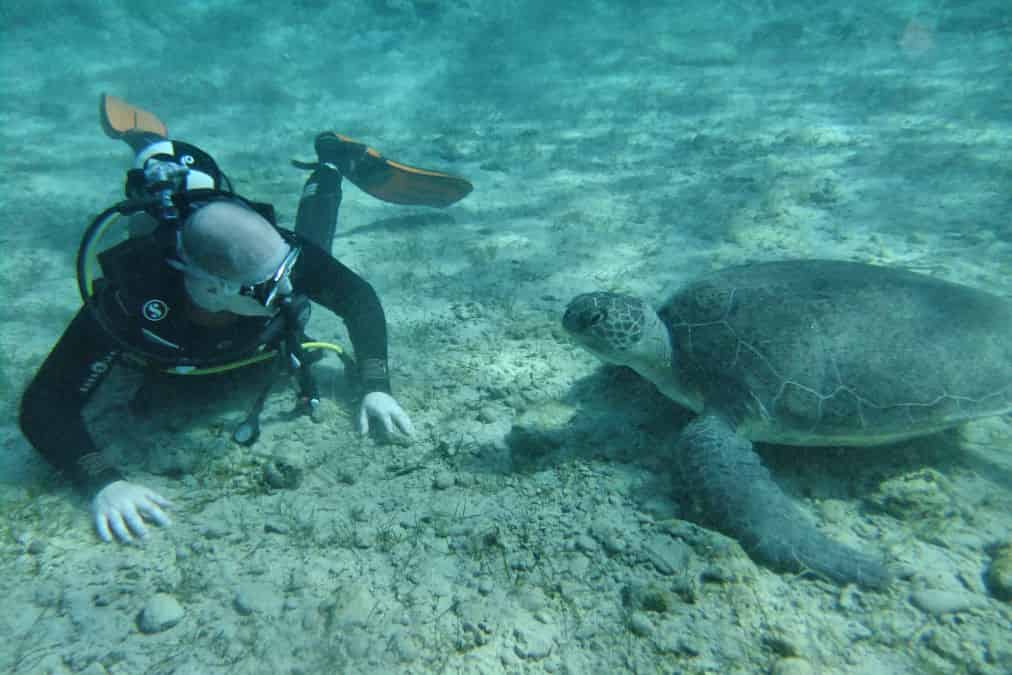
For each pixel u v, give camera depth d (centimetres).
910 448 277
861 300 270
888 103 1012
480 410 313
